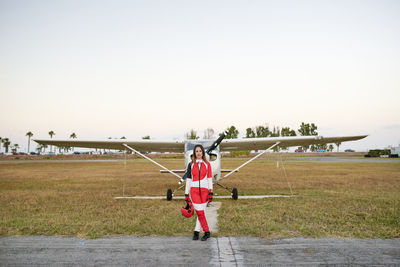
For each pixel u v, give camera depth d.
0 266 2.87
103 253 3.24
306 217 4.95
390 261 2.97
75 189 9.73
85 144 9.13
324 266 2.85
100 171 19.78
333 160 36.94
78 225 4.45
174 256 3.14
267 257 3.10
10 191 9.06
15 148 122.50
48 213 5.43
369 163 28.02
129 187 10.45
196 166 3.85
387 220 4.68
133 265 2.89
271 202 6.63
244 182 12.02
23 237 3.85
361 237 3.81
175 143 8.58
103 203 6.66
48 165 28.70
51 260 3.03
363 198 7.08
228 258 3.07
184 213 3.81
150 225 4.44
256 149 10.66
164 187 10.47
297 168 21.39
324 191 8.70
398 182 11.43
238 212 5.41
